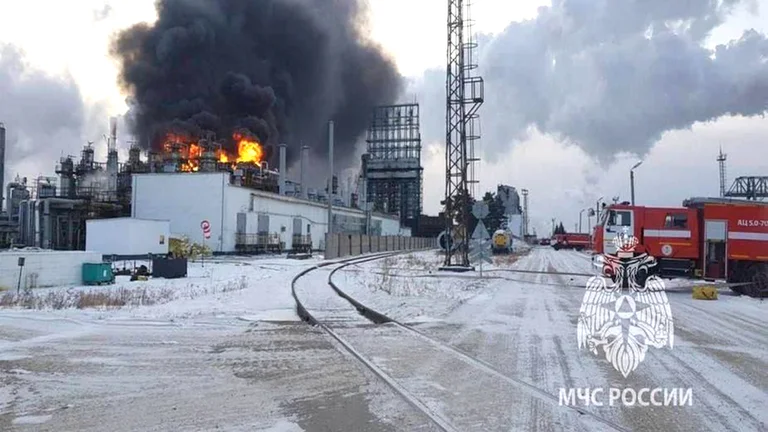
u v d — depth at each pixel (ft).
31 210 182.80
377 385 25.35
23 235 190.90
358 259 165.99
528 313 49.75
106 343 35.27
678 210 75.25
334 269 115.24
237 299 60.95
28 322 43.11
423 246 338.34
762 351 32.94
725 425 19.85
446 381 25.85
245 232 177.88
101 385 25.31
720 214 73.15
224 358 31.07
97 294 63.31
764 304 59.82
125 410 21.65
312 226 230.68
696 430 19.33
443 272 107.96
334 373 27.63
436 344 35.04
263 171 213.25
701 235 74.23
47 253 76.95
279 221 201.36
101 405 22.30
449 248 116.47
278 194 204.23
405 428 19.49
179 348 33.83
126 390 24.50
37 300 56.90
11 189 213.05
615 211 76.95
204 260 146.82
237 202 176.14
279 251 198.08
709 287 65.62
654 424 19.90
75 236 184.65
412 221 365.20
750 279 71.51
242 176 198.70
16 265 72.33
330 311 51.21
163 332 39.55
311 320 45.52
